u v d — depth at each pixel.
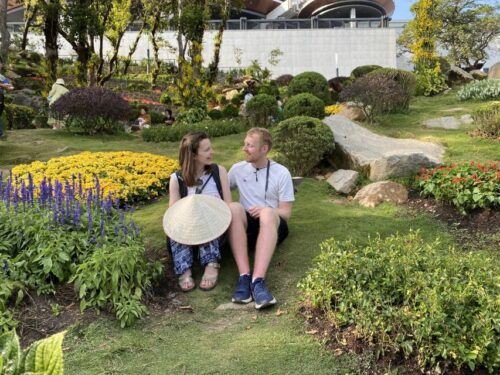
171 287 3.95
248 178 4.34
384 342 2.86
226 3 21.58
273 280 3.99
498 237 4.51
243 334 3.22
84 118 11.39
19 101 18.06
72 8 17.84
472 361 2.62
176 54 35.31
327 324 3.19
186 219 3.89
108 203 4.44
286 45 37.22
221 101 19.61
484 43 35.81
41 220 3.97
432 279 3.05
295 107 11.09
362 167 6.65
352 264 3.34
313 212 5.47
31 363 1.45
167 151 9.39
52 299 3.53
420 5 19.08
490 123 8.97
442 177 5.49
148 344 3.11
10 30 34.34
